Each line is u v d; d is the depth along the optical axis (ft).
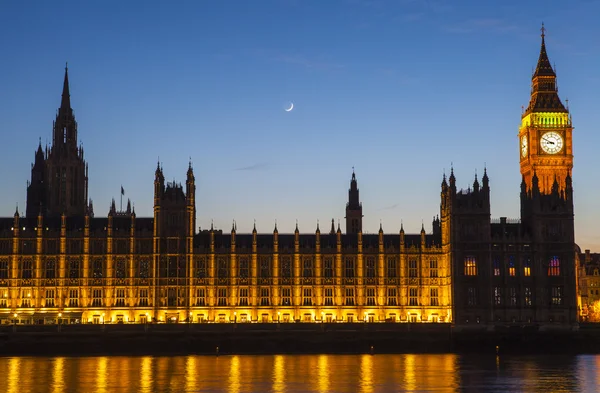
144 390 469.16
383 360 640.17
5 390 468.75
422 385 489.26
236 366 588.50
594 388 477.77
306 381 505.25
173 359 648.79
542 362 625.41
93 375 534.37
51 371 557.33
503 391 466.70
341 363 612.29
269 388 477.36
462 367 584.40
